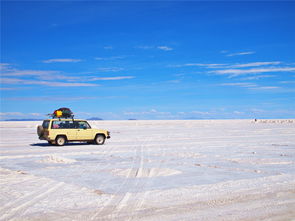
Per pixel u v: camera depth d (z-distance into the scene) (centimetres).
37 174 1194
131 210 729
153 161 1531
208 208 742
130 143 2523
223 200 810
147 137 3191
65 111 2400
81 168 1333
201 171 1248
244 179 1080
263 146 2241
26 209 740
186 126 6372
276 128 5131
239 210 726
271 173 1196
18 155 1786
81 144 2473
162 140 2803
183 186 977
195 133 3847
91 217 680
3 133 4050
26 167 1366
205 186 973
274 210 726
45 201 809
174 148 2128
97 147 2230
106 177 1133
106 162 1505
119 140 2825
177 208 742
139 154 1811
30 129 5166
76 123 2400
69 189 943
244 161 1520
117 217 679
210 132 4050
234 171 1246
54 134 2308
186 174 1185
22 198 839
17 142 2708
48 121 2339
